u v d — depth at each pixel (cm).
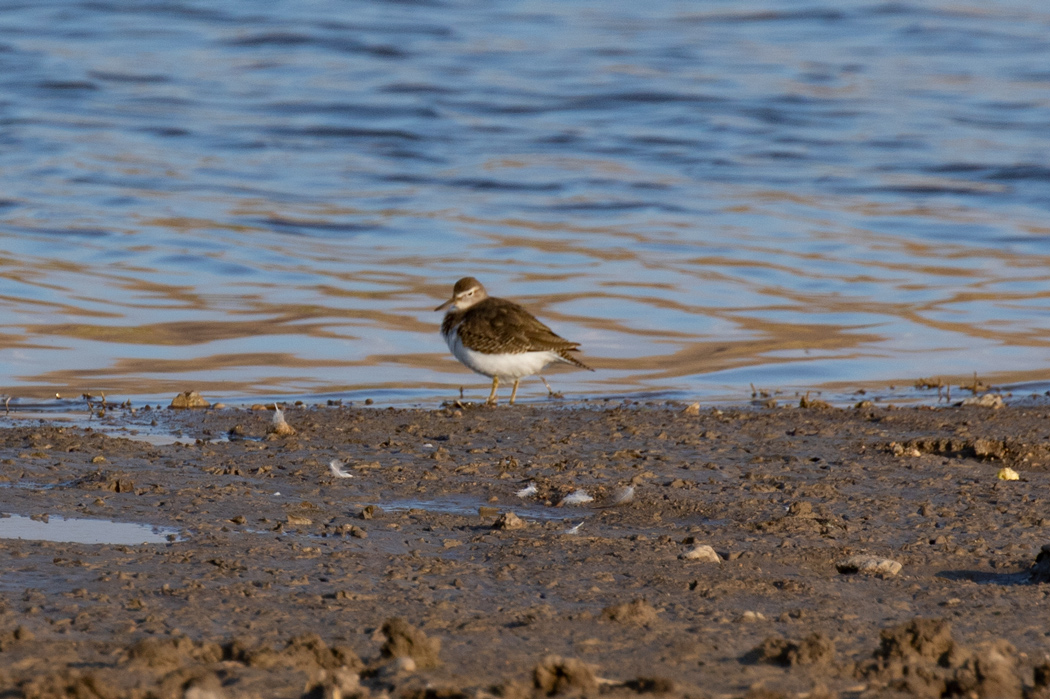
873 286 2070
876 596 773
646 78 3872
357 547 857
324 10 4866
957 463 1155
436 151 3031
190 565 789
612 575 805
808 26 4888
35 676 575
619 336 1802
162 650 594
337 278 2047
